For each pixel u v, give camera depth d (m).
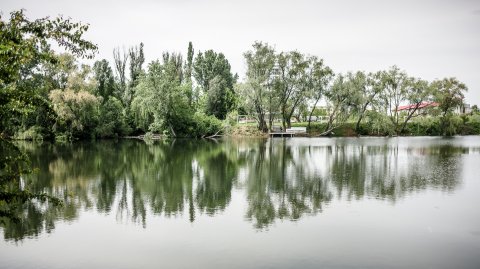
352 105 76.94
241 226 15.39
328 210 17.77
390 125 80.69
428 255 12.51
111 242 13.59
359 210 17.73
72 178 26.28
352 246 13.25
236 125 81.44
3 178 8.62
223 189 22.61
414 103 85.94
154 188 22.91
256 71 73.94
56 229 14.96
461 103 86.19
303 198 20.19
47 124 59.28
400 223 15.73
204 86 114.69
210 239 13.91
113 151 45.06
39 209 17.75
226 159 37.41
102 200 19.78
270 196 20.70
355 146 53.28
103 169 30.50
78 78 59.88
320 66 74.94
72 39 8.79
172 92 72.25
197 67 117.00
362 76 77.75
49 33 8.61
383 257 12.34
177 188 22.92
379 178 25.97
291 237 14.10
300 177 26.67
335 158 38.03
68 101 57.38
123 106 82.12
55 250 12.86
